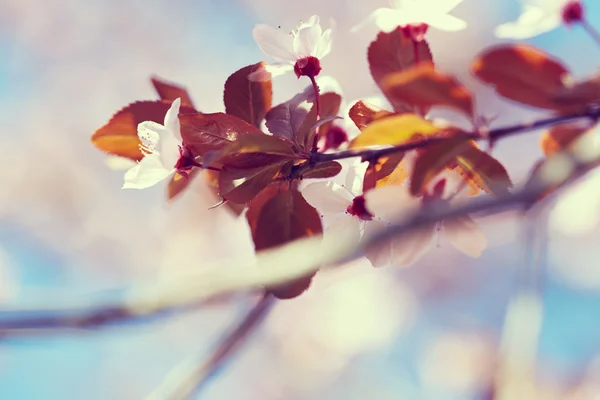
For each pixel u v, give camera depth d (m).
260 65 0.41
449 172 0.39
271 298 0.41
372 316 1.32
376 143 0.38
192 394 0.41
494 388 0.39
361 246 0.35
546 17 0.42
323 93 0.41
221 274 0.35
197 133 0.40
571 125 0.40
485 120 0.38
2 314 0.35
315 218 0.40
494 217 0.40
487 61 0.37
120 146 0.42
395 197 0.39
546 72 0.37
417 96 0.37
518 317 0.39
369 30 1.41
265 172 0.40
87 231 1.38
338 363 1.33
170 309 0.35
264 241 0.40
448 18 0.40
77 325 0.36
